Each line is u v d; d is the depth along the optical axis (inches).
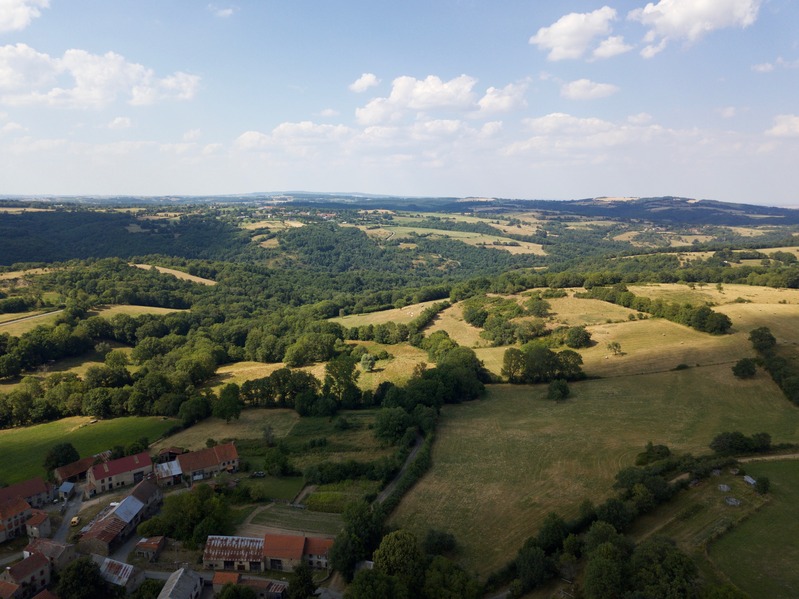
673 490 2962.6
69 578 2390.5
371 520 2758.4
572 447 3826.3
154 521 2933.1
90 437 4411.9
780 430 3850.9
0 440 4387.3
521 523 2866.6
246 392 5201.8
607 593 2091.5
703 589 2108.8
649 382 5132.9
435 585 2252.7
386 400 4842.5
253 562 2620.6
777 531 2623.0
